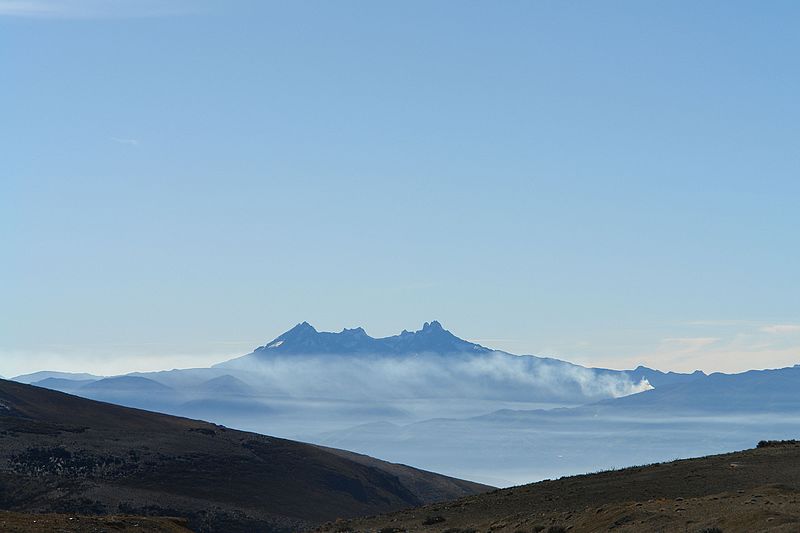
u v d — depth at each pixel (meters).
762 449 85.50
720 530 45.22
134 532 56.81
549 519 64.69
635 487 75.44
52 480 141.25
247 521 141.25
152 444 177.62
